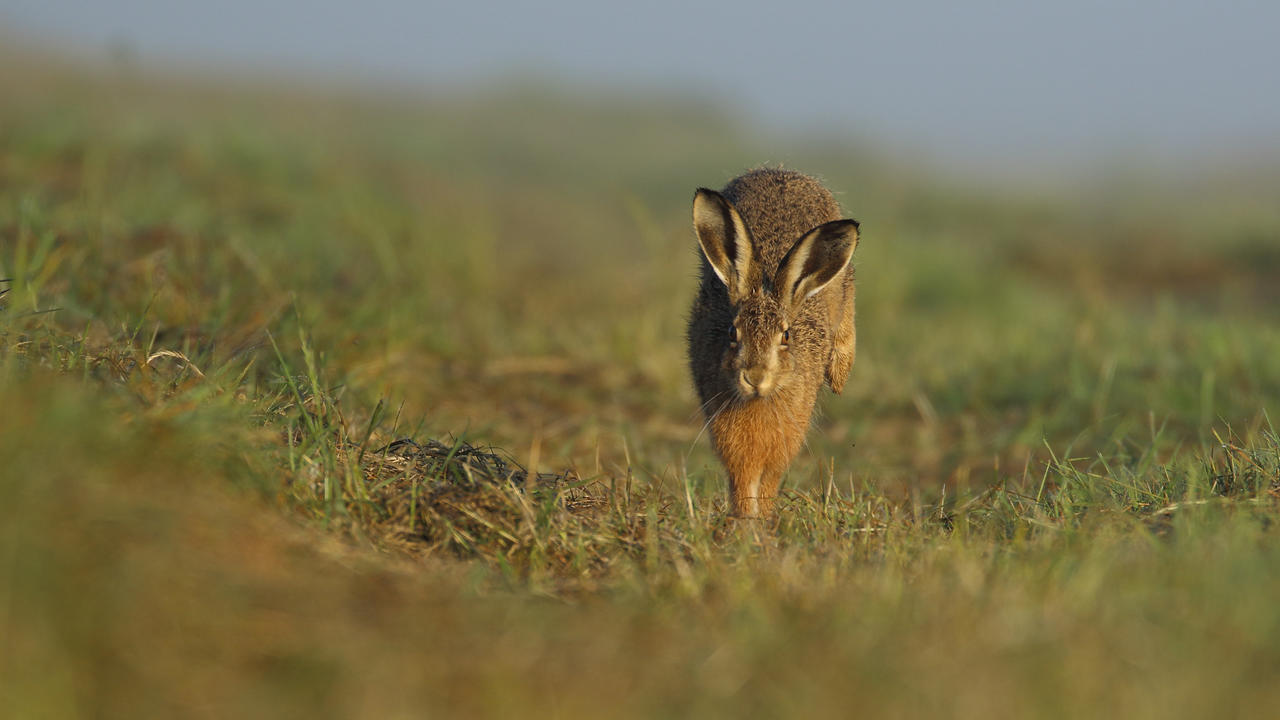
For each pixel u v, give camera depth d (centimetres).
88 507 917
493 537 1308
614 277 3384
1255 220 5528
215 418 1187
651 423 2281
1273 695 855
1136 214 6084
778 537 1452
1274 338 2483
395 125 7119
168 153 3703
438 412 2073
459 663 916
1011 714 827
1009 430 2219
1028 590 1068
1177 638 935
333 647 895
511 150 6894
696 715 843
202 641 864
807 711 835
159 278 2078
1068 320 3075
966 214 5916
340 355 2059
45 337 1428
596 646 970
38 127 3575
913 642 942
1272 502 1380
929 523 1493
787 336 1630
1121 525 1339
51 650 777
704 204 1691
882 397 2486
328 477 1286
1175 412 2109
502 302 3055
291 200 3362
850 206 5434
